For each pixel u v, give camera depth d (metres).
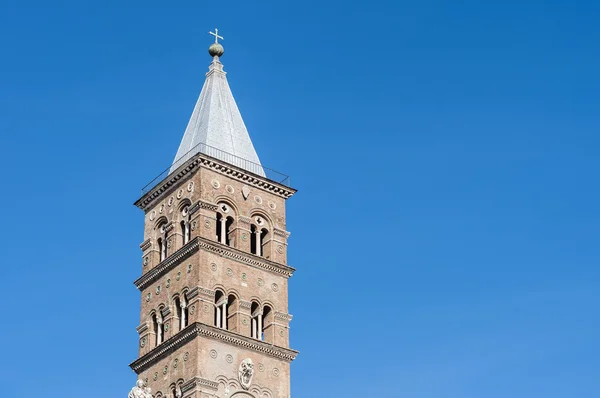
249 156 126.31
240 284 116.12
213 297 113.38
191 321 112.12
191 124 129.12
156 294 119.12
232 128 127.44
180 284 115.88
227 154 123.88
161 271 119.06
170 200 123.00
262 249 122.12
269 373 113.88
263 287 117.94
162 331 116.88
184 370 110.25
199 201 117.31
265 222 122.69
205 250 114.94
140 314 120.25
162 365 113.69
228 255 116.50
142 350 117.81
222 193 120.00
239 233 119.06
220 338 111.62
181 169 121.12
